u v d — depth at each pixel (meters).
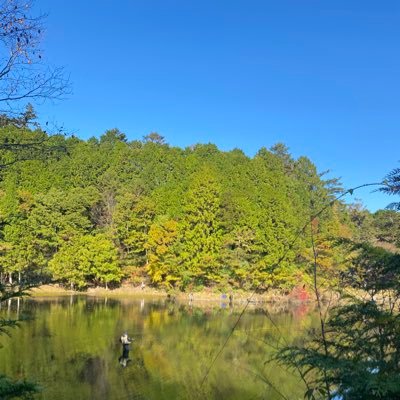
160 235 43.84
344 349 2.89
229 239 41.56
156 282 45.59
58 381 14.13
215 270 41.91
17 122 5.19
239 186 52.03
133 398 12.65
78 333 21.97
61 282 44.22
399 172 2.83
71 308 31.45
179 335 21.95
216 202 43.84
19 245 39.88
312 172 58.84
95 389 13.53
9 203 40.72
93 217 50.59
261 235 41.31
